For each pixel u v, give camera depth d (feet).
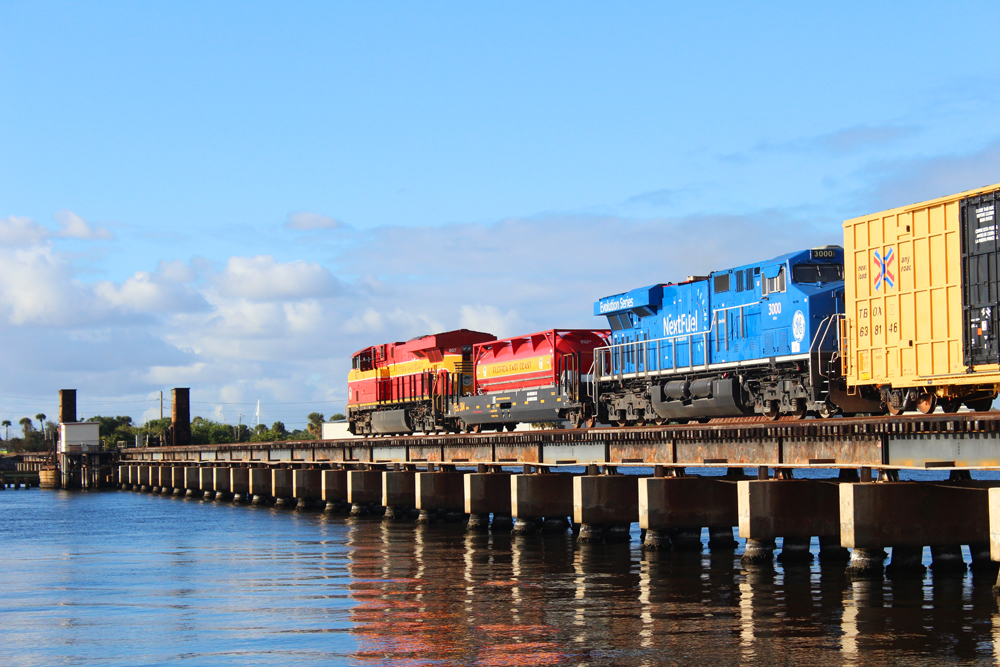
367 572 98.37
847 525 83.15
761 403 111.14
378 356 214.90
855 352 94.53
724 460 96.63
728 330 116.57
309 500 196.95
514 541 120.16
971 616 68.80
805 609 72.33
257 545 128.06
